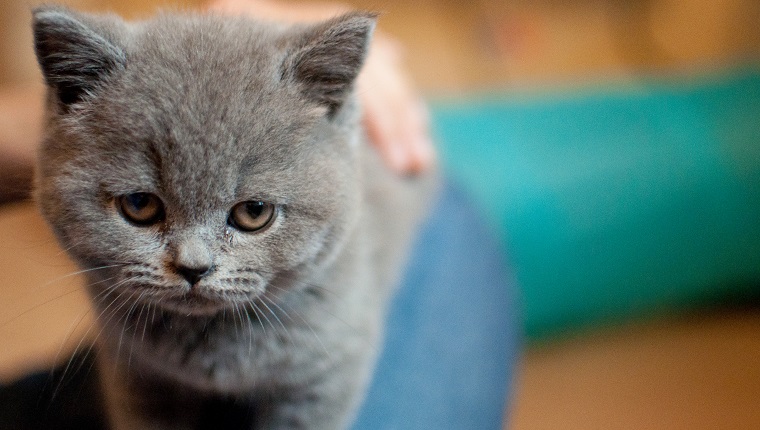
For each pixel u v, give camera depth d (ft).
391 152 1.41
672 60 3.06
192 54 1.03
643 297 2.18
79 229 1.03
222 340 1.10
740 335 2.20
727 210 2.09
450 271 1.40
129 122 1.00
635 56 3.13
